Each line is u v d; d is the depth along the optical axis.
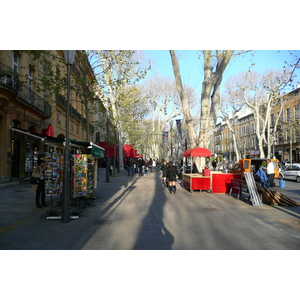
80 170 8.69
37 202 8.74
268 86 34.06
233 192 13.48
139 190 14.51
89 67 12.88
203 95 16.58
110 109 23.39
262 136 35.50
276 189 16.56
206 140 16.77
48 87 12.16
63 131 25.25
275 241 5.51
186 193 13.45
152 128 49.38
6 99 14.79
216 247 5.11
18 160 18.25
